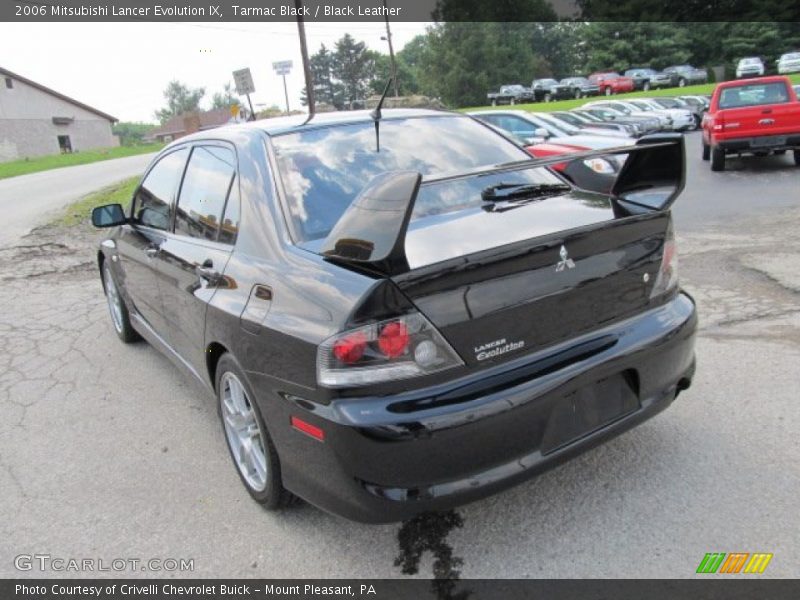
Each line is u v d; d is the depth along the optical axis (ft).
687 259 22.35
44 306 22.18
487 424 7.91
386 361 7.64
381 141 11.51
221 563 9.28
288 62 54.44
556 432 8.57
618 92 162.09
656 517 9.43
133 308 16.39
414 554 9.18
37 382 16.05
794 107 39.78
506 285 8.16
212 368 11.42
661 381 9.62
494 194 10.20
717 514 9.38
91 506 10.82
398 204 7.66
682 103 100.07
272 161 10.59
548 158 9.10
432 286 7.74
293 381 8.39
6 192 62.54
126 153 149.07
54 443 13.00
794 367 13.66
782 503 9.50
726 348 14.88
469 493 8.04
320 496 8.59
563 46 286.66
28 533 10.22
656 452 11.03
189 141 13.51
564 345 8.71
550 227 8.92
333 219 9.74
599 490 10.16
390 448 7.62
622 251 9.16
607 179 11.87
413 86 299.79
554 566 8.69
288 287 8.75
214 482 11.31
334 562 9.15
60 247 31.68
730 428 11.57
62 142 210.18
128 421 13.74
